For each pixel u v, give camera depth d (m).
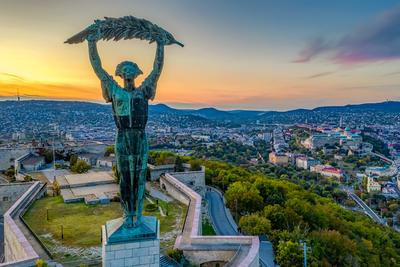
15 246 51.12
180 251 47.44
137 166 31.06
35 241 51.91
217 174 125.25
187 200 71.44
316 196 162.00
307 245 68.94
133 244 31.08
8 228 56.25
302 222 89.19
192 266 47.53
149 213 66.38
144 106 30.95
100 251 49.41
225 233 74.94
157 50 31.25
